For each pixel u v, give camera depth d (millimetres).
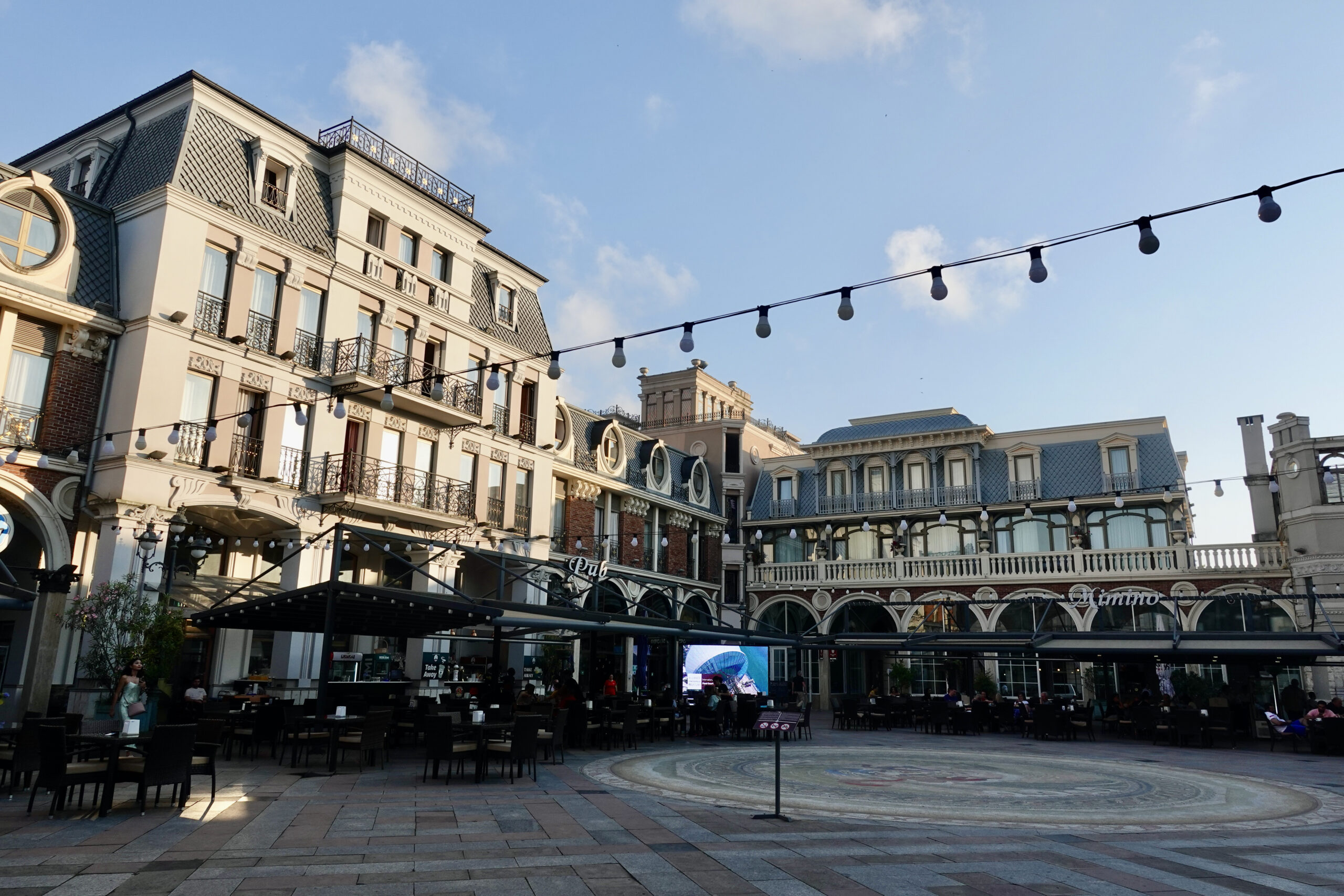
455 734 13469
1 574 19266
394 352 25906
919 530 39219
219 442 21047
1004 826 10328
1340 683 28219
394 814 10078
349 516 23969
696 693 25438
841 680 38406
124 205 21219
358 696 23094
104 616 16672
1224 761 18828
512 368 30703
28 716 12398
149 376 19703
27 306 18609
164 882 6816
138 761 10508
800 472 42969
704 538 41750
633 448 38188
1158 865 8211
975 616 35750
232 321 21609
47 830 8734
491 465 29484
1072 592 33781
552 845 8523
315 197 24609
